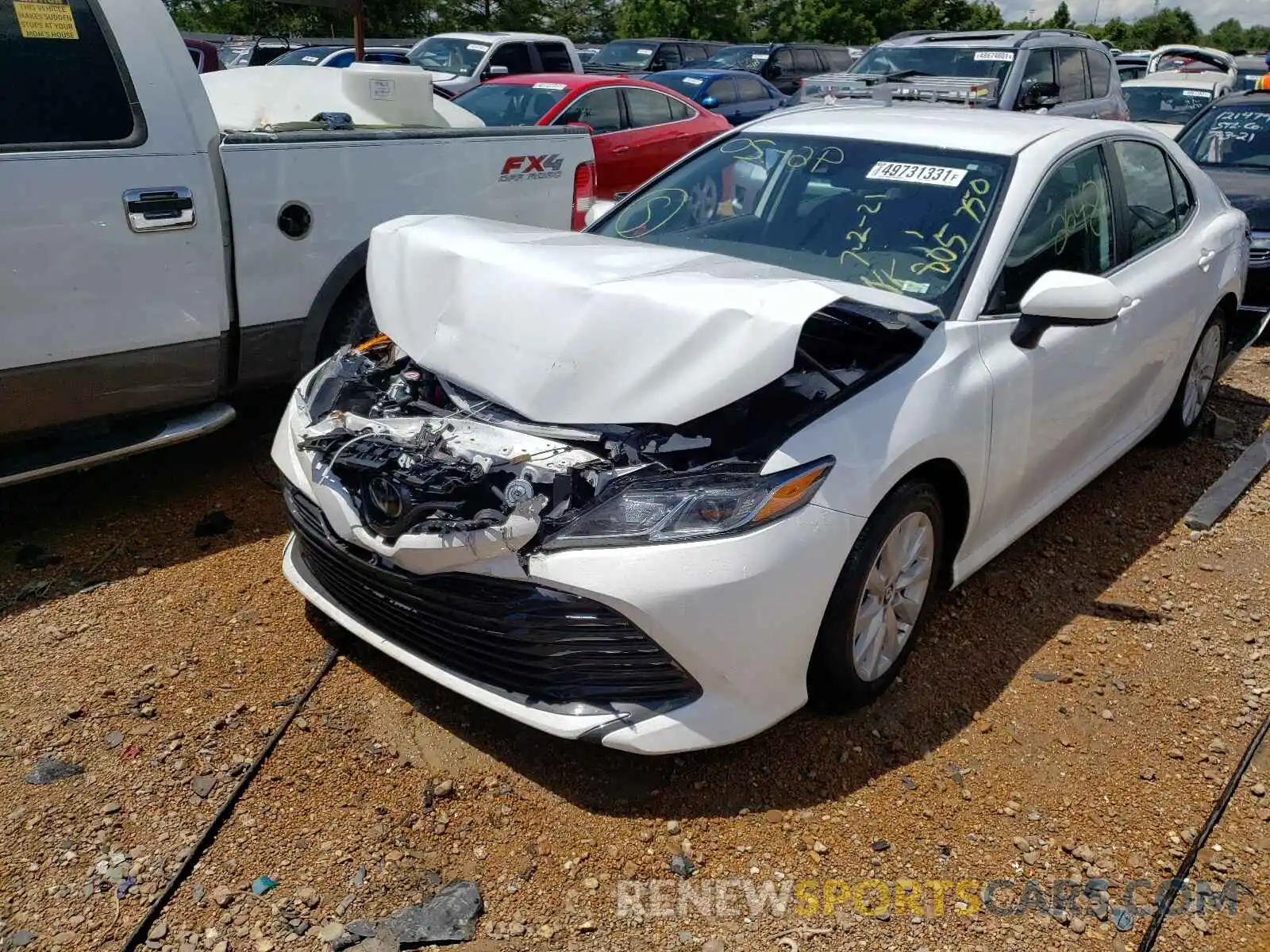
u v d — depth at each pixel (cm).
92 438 395
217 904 246
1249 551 430
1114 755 308
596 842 269
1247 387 626
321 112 501
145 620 351
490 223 362
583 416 273
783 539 267
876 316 291
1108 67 1148
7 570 379
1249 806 290
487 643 275
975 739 312
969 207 359
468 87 1252
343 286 450
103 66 372
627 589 257
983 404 322
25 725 300
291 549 354
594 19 3841
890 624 314
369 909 246
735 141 428
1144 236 442
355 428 312
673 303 271
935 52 1042
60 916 241
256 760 289
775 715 281
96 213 367
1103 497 474
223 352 418
